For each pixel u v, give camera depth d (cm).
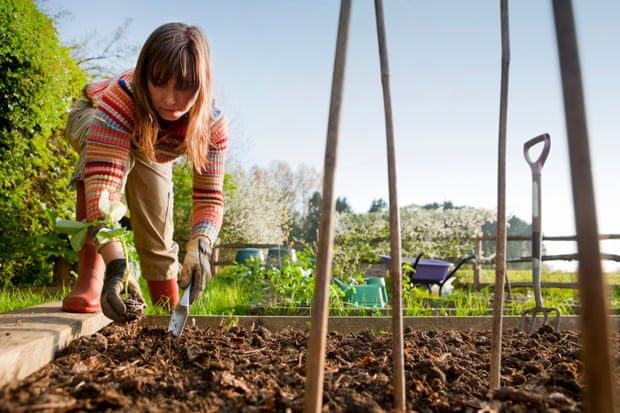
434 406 124
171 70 165
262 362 160
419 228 920
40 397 109
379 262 857
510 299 543
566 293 680
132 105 190
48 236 519
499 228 127
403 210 941
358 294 409
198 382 132
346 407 116
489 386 134
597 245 61
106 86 226
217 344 183
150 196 260
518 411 118
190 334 199
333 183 87
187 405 117
